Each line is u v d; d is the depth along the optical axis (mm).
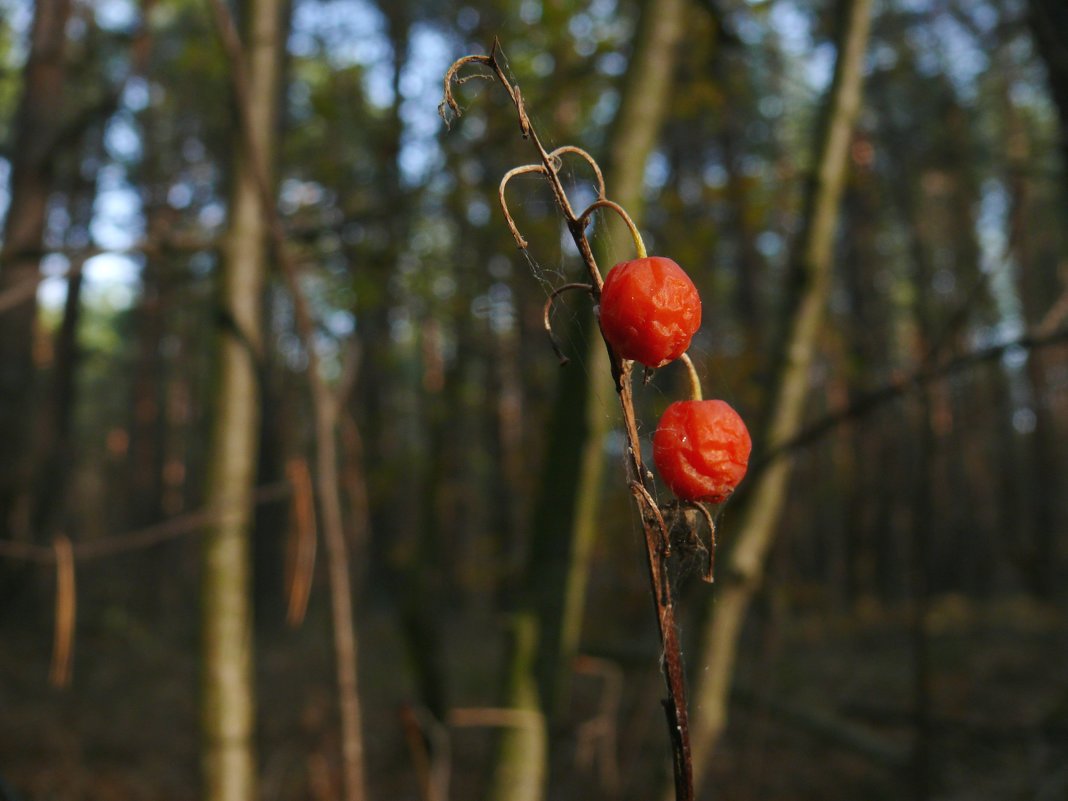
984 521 15547
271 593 12203
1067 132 3959
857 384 5227
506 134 3961
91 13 7883
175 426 19828
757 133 11422
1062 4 3965
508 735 2018
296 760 5789
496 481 8703
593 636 4672
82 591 13391
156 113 10414
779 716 3471
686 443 771
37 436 11180
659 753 2295
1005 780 4488
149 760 6367
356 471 2473
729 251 10094
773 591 3398
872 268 11703
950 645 9461
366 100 4426
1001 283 16047
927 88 6234
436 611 4148
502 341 5703
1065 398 19828
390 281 4219
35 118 6766
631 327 722
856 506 9445
